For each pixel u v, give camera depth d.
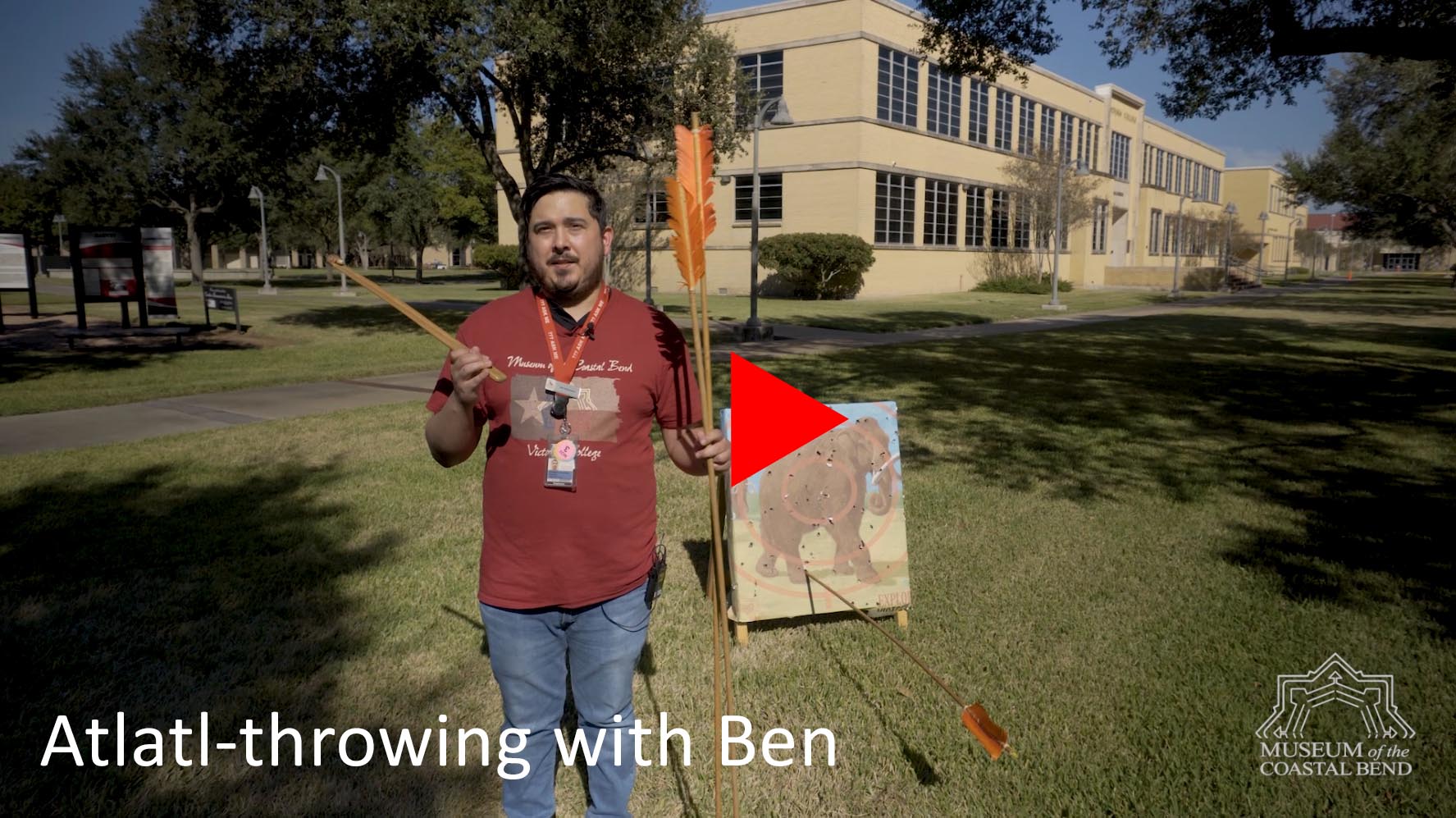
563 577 2.46
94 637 4.21
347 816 3.05
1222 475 7.50
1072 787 3.22
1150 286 57.84
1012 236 48.50
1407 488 7.11
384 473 7.22
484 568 2.54
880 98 36.19
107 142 41.47
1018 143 47.41
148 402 10.74
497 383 2.44
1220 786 3.20
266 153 20.47
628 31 17.19
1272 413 10.57
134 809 3.05
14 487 6.73
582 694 2.67
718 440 2.47
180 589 4.78
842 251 34.25
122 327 19.31
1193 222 69.62
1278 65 14.20
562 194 2.39
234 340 18.22
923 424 9.59
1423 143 38.50
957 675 4.03
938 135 39.91
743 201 38.12
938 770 3.34
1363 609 4.69
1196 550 5.62
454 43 15.14
